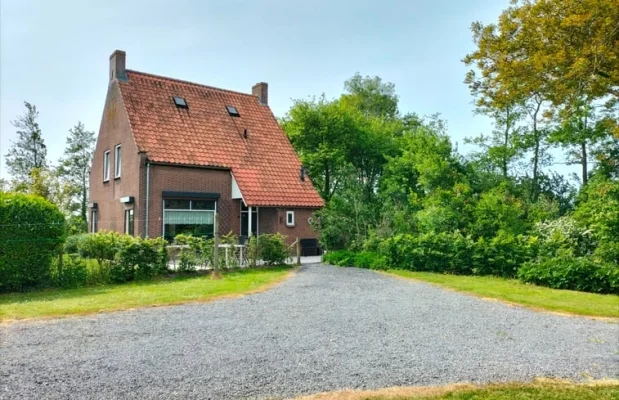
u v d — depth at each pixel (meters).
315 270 15.85
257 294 10.78
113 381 4.81
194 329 7.24
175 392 4.52
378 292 11.27
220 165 20.28
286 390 4.62
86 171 39.19
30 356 5.69
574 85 12.07
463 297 10.64
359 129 30.95
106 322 7.71
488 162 31.03
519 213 19.31
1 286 11.22
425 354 6.00
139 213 18.27
